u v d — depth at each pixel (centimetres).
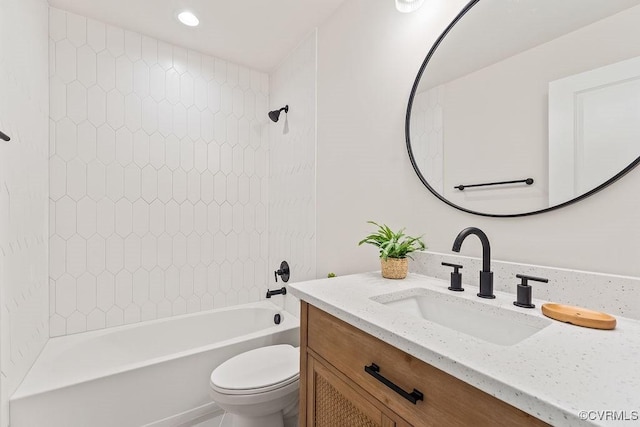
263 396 126
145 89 199
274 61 230
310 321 96
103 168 186
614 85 74
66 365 158
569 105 81
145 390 143
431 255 115
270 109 248
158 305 204
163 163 206
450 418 54
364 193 149
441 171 113
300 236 201
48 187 168
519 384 43
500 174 96
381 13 141
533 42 89
